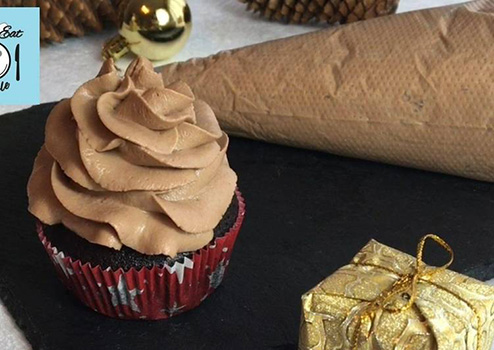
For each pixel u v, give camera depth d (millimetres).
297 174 445
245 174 444
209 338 366
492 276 403
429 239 409
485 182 444
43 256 396
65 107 360
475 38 434
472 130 426
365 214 423
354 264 350
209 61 469
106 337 365
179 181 346
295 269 394
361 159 455
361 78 438
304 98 445
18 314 375
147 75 360
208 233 355
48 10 538
